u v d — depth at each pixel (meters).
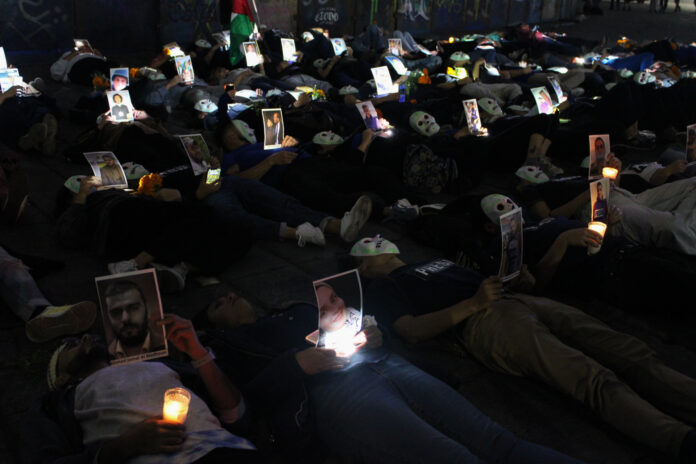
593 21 23.47
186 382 2.41
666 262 3.67
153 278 2.29
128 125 6.18
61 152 6.77
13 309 3.42
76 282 4.00
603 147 4.75
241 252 4.28
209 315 3.04
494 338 3.02
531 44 14.14
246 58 9.98
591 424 2.83
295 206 4.88
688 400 2.70
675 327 3.67
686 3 30.83
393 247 3.45
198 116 8.01
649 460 2.61
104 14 12.40
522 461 2.24
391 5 17.55
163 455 1.97
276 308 2.95
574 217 4.60
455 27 19.80
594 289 3.85
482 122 7.25
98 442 2.08
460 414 2.42
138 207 4.22
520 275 3.59
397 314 3.13
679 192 4.58
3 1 11.13
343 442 2.37
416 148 5.92
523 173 5.27
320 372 2.48
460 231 4.39
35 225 4.89
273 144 5.64
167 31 13.16
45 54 11.81
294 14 15.30
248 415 2.41
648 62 12.25
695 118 8.13
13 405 2.82
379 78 8.52
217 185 4.90
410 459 2.20
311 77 10.34
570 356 2.79
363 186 5.66
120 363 2.28
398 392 2.50
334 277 2.63
